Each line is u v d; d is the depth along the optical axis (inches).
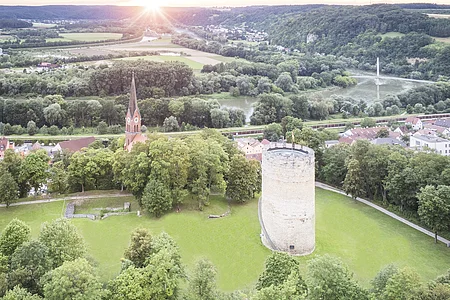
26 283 3161.9
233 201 5748.0
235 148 6560.0
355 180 5890.8
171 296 3211.1
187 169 5492.1
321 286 3006.9
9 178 5364.2
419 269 4234.7
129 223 5007.4
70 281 2874.0
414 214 5408.5
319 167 6845.5
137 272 3171.8
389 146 6392.7
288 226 4325.8
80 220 5054.1
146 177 5403.5
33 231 4734.3
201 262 3265.3
